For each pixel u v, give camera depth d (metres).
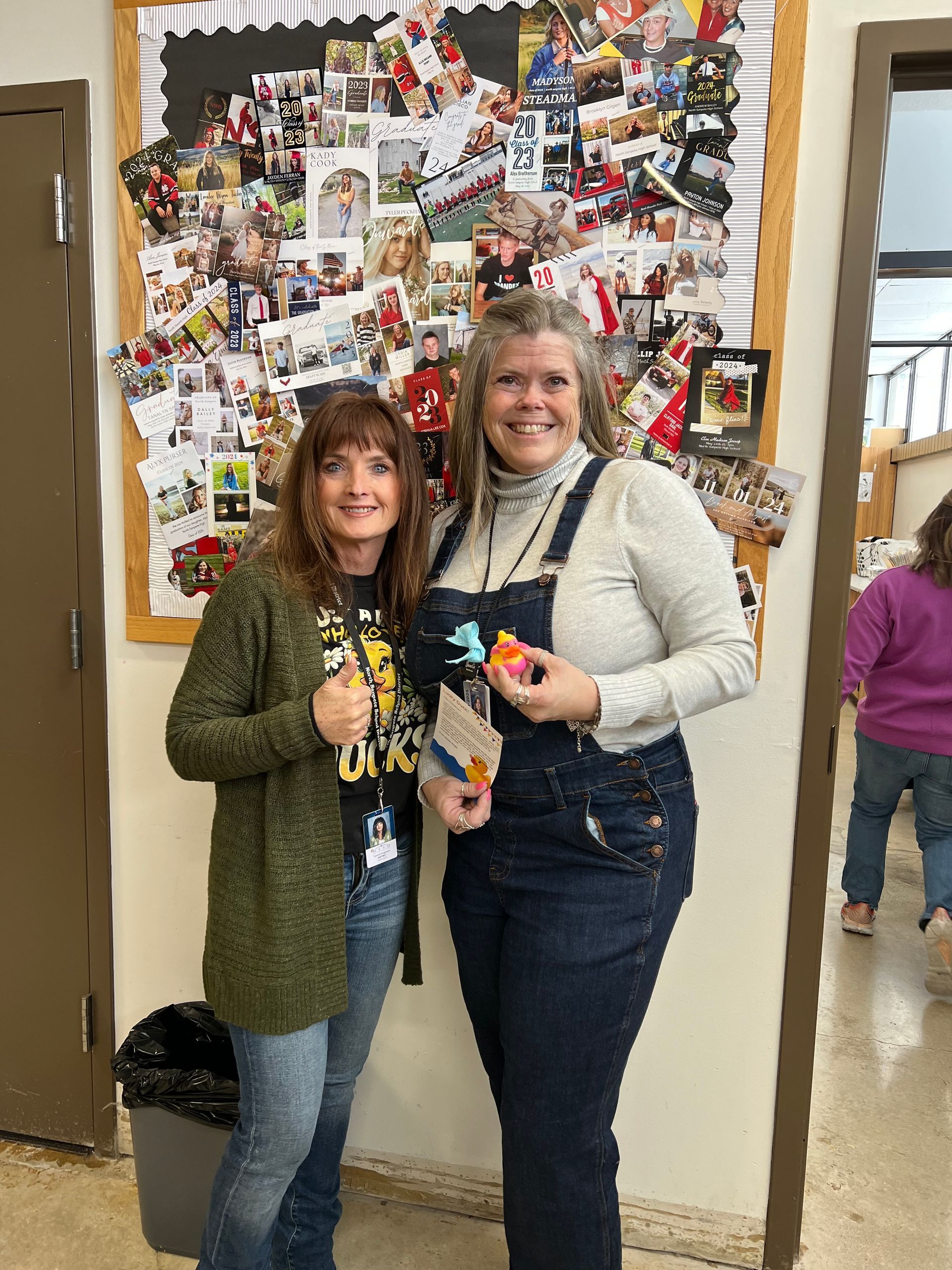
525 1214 1.08
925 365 8.68
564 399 1.07
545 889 1.08
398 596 1.22
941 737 2.22
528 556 1.09
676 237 1.33
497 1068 1.26
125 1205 1.60
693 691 0.96
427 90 1.39
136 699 1.64
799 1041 1.43
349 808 1.18
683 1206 1.51
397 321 1.45
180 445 1.56
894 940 2.58
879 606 2.23
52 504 1.62
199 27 1.46
